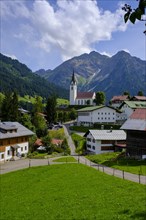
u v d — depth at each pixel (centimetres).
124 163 6712
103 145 9531
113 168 6088
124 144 9538
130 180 4597
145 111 8019
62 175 5041
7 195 3888
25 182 4697
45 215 2741
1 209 3145
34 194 3769
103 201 3095
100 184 4144
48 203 3209
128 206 2800
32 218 2678
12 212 2972
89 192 3631
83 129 13812
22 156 8888
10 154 8275
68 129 14625
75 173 5197
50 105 16362
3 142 7850
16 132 8788
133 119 7944
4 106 12506
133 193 3447
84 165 6394
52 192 3791
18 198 3625
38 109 17538
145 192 3491
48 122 16275
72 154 9600
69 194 3581
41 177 5016
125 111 15138
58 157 8688
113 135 9719
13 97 12850
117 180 4450
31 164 7150
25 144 9331
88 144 10256
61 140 10994
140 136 7381
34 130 11456
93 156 8412
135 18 735
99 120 14500
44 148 9988
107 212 2636
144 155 7144
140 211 2566
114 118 14662
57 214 2727
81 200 3216
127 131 7875
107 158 7756
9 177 5353
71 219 2523
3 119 12338
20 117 12481
